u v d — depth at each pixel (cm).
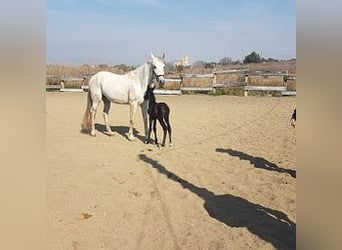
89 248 355
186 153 761
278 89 2041
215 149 797
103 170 623
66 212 438
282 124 1095
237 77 2352
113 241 371
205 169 638
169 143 835
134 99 864
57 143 827
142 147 816
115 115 1342
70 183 545
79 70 2856
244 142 866
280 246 357
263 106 1551
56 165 642
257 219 425
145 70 841
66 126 1051
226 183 560
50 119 1169
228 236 383
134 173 611
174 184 556
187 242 371
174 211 452
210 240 374
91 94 909
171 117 1270
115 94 873
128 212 445
